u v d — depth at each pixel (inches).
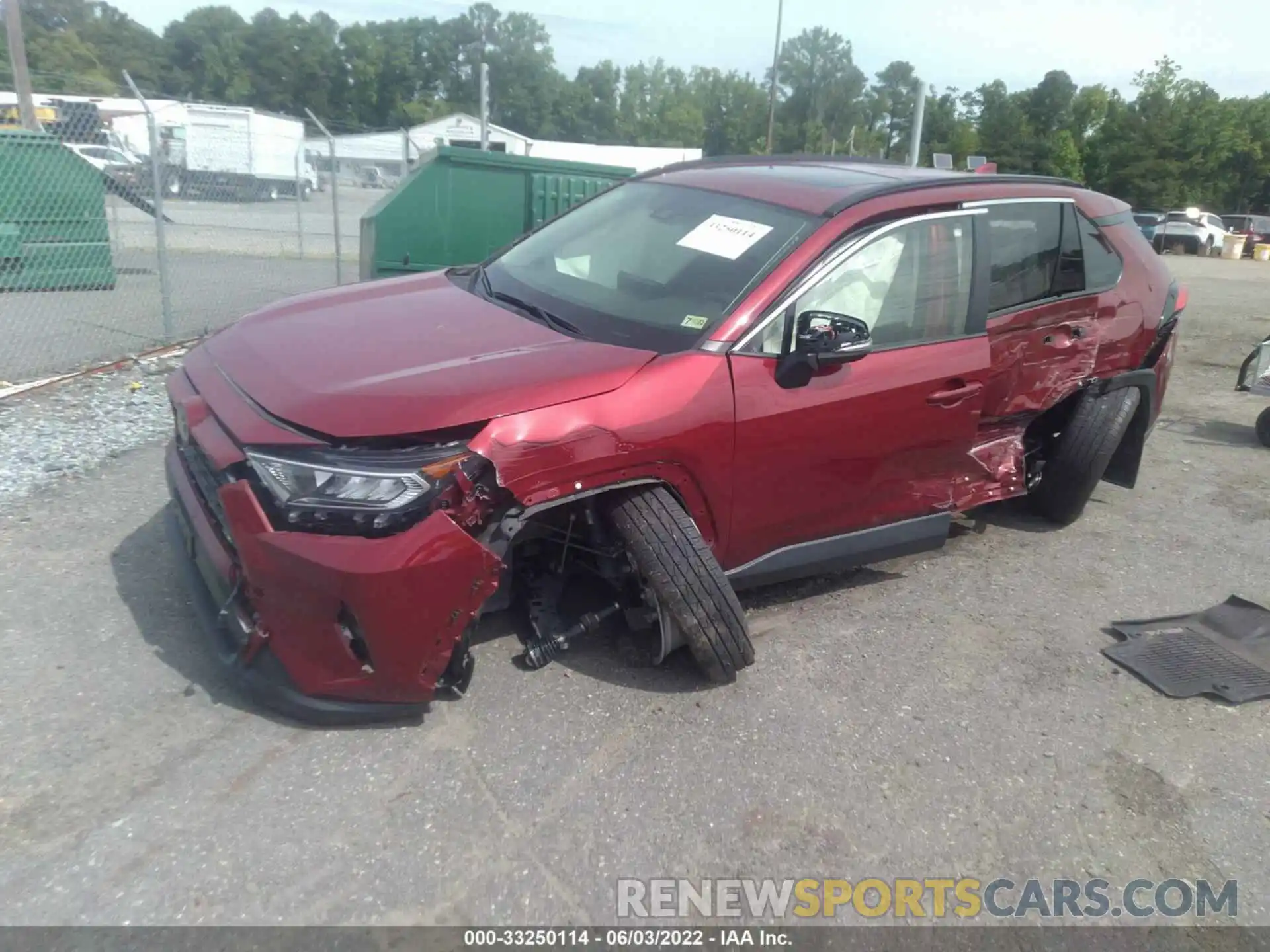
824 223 141.6
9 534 163.6
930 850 109.3
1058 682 146.0
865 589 171.9
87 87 905.5
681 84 3715.6
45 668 125.8
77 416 235.6
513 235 332.5
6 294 402.9
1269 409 285.7
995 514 213.5
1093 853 111.2
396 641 108.3
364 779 110.7
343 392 112.0
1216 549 203.3
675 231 152.4
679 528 125.1
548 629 134.7
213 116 762.2
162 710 119.6
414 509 106.1
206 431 117.0
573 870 101.0
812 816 112.2
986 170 208.2
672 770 117.3
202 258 548.7
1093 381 187.6
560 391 116.0
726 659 130.2
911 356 146.1
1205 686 147.3
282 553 105.1
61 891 92.4
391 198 321.4
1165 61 2214.6
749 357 130.4
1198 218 1432.1
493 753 117.1
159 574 152.9
